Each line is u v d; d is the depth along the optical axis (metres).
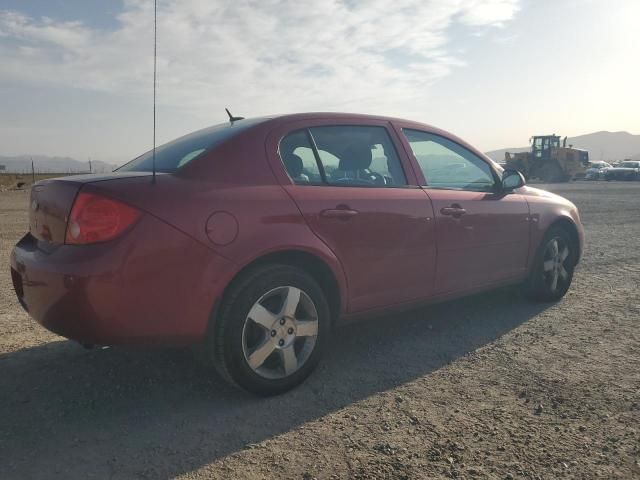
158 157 3.43
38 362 3.56
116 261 2.50
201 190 2.82
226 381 3.09
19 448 2.50
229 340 2.83
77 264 2.48
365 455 2.44
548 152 36.03
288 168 3.23
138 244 2.55
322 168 3.40
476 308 4.93
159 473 2.31
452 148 4.30
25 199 20.03
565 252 5.14
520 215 4.53
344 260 3.29
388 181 3.72
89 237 2.54
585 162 38.22
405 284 3.68
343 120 3.64
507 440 2.56
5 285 5.61
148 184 2.71
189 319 2.71
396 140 3.89
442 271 3.92
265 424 2.74
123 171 3.30
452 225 3.92
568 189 28.44
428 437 2.60
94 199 2.56
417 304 3.85
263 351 2.96
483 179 4.45
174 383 3.24
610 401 2.97
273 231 2.95
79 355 3.68
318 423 2.75
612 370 3.42
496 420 2.76
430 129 4.21
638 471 2.29
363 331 4.29
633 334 4.15
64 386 3.19
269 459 2.41
